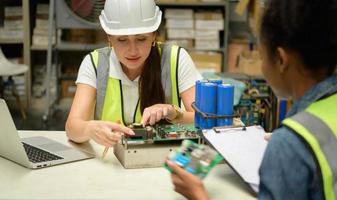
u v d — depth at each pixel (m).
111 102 1.80
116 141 1.44
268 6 0.90
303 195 0.87
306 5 0.85
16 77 4.15
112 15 1.62
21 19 4.13
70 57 4.53
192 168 1.11
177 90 1.84
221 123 1.45
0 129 1.38
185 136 1.43
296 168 0.86
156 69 1.80
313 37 0.86
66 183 1.28
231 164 1.23
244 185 1.27
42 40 4.14
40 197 1.19
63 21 3.79
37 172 1.35
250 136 1.35
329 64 0.89
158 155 1.40
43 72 4.37
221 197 1.20
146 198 1.19
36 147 1.56
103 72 1.79
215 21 4.02
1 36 4.13
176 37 4.02
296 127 0.88
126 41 1.62
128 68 1.75
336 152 0.86
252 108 2.99
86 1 3.69
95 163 1.44
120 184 1.28
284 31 0.87
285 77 0.93
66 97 4.37
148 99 1.80
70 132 1.62
